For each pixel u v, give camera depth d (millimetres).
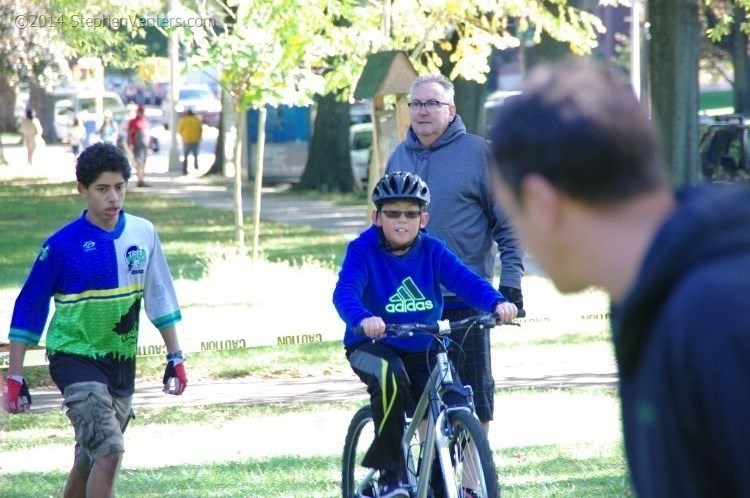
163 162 140750
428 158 18828
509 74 111875
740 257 4598
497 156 5168
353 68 45938
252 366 32344
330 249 60594
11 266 56562
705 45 94250
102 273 15695
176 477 20906
